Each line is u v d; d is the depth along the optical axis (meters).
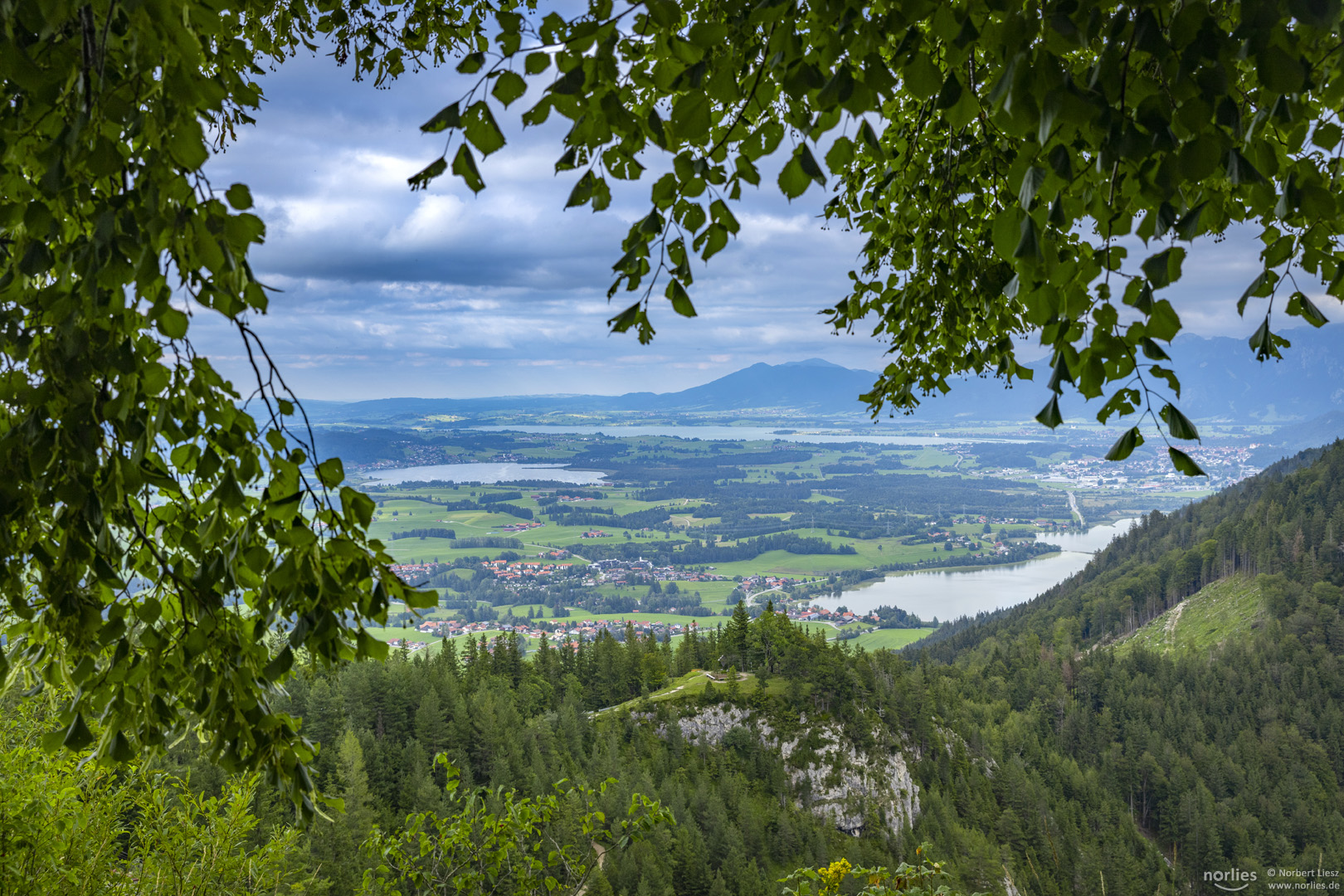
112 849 5.14
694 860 54.53
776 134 2.21
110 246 1.62
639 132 2.08
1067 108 1.59
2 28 1.61
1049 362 2.19
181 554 2.41
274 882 5.42
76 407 1.83
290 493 2.00
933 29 1.75
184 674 2.30
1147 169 1.93
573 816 6.53
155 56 1.60
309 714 52.81
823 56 1.98
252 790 5.46
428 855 6.26
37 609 2.14
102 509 1.97
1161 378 2.06
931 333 6.18
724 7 2.14
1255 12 1.48
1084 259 2.10
